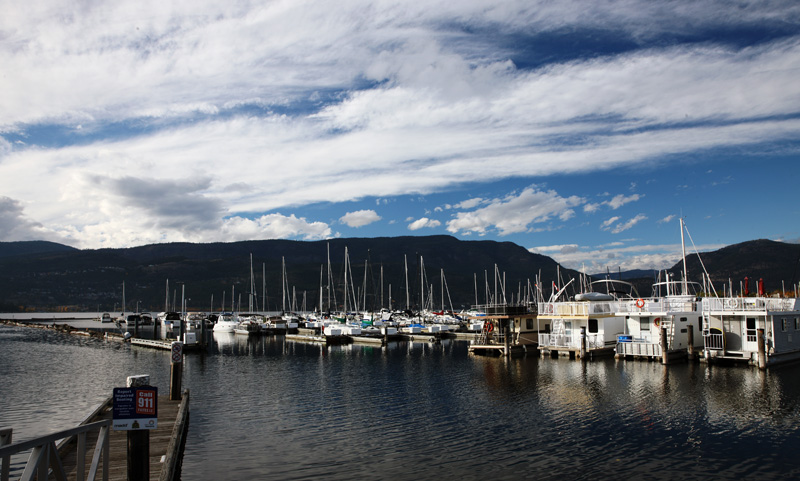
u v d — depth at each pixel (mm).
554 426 26938
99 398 37281
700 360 45281
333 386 40469
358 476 20344
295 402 34250
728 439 24172
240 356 64562
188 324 122438
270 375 47031
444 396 35500
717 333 46375
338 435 26000
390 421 28734
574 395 34094
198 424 28328
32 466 9383
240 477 20297
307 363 56219
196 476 20375
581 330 50344
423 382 41594
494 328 62438
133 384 13188
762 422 26766
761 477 19719
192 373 48969
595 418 28234
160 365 55875
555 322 55250
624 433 25391
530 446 23750
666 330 45875
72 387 42062
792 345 46406
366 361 57375
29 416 31672
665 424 26750
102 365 56375
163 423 25500
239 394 37312
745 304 45844
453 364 52344
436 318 123688
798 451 22453
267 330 108938
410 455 22766
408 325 102750
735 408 29609
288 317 132750
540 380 40031
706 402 31109
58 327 130625
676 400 31750
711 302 46906
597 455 22359
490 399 33969
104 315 187875
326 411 31422
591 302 51469
